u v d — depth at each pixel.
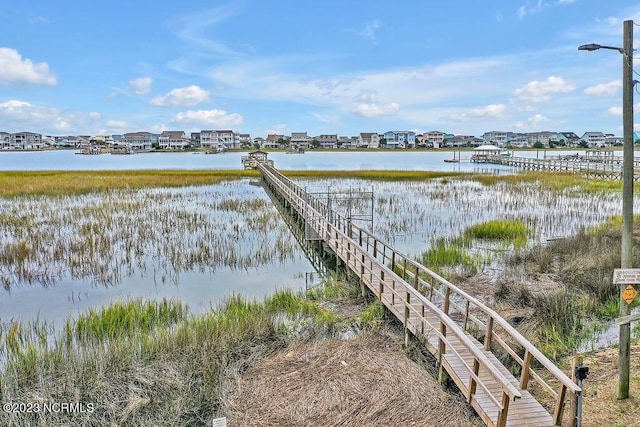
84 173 48.28
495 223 19.09
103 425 5.96
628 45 5.59
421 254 15.45
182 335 8.23
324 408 6.12
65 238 17.98
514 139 162.75
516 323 9.04
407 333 8.09
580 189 32.88
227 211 24.69
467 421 5.87
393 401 6.27
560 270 12.35
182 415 6.21
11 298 11.88
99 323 9.30
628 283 5.81
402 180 42.09
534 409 5.63
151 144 152.38
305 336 8.61
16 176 43.34
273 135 179.25
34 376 7.07
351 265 11.95
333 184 38.56
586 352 7.77
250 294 11.94
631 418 5.69
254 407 6.20
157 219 22.08
